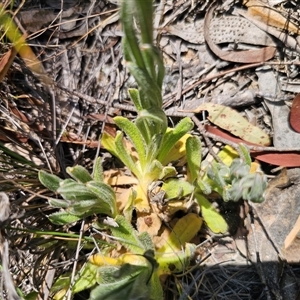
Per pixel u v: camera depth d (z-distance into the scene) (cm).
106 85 27
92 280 21
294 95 25
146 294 19
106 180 23
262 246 23
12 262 23
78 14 28
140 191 23
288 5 26
